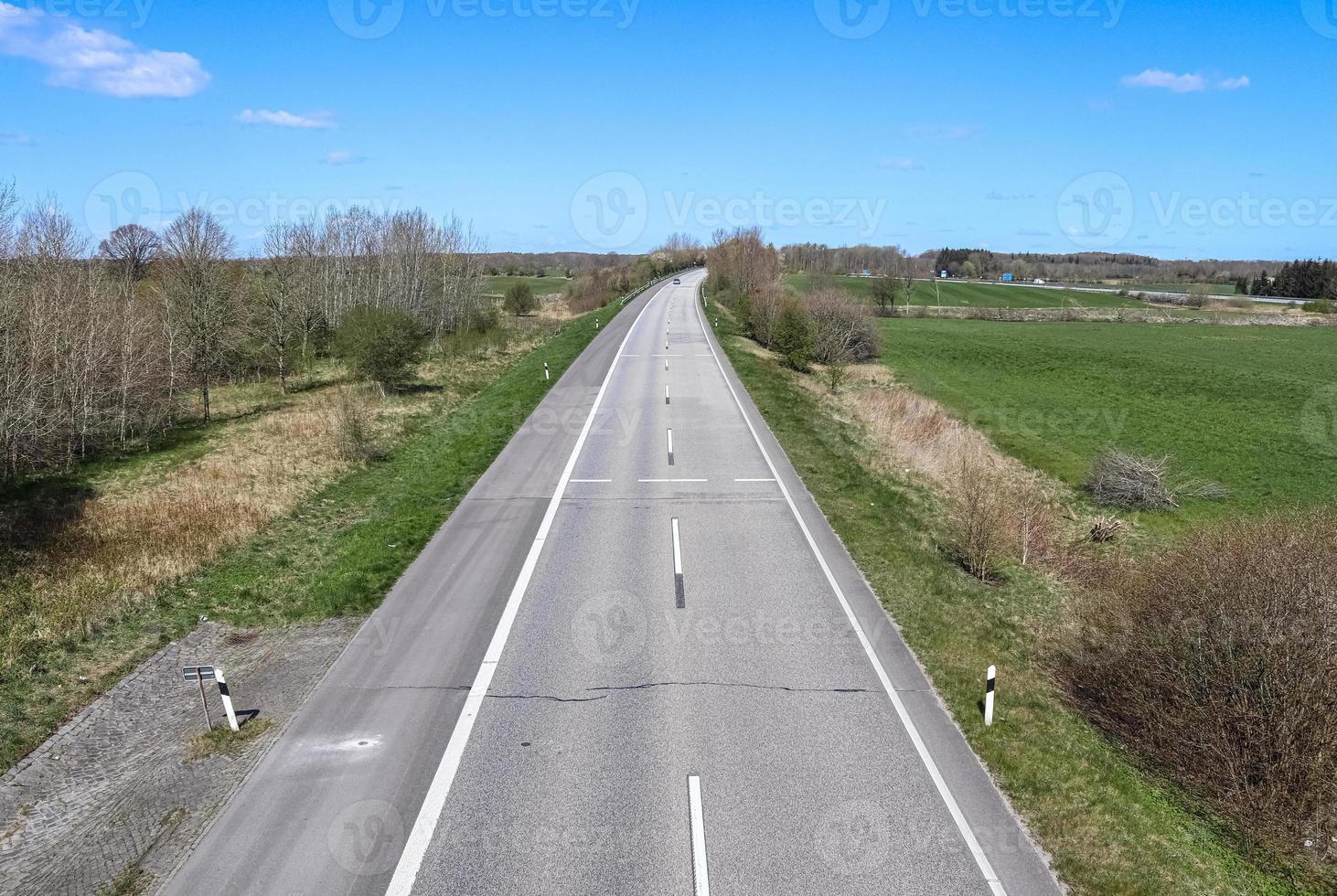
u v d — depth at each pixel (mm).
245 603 12914
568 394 30188
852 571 14078
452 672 10516
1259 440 33906
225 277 35531
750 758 8758
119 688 10312
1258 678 9414
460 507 17250
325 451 23219
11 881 7051
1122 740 10438
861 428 29453
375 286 50969
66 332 25297
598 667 10633
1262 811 8820
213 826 7719
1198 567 11273
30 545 15641
